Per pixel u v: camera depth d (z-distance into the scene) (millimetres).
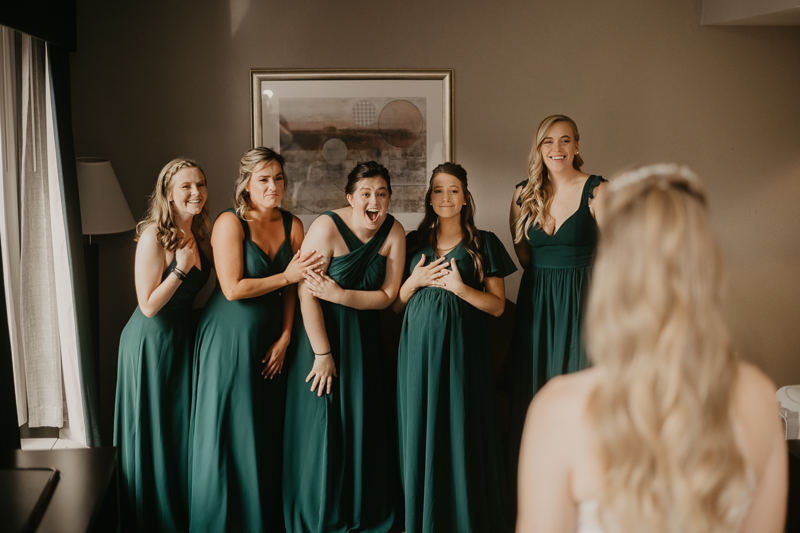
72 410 3119
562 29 3453
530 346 2670
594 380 946
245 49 3389
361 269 2541
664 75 3508
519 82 3469
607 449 856
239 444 2486
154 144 3402
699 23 3496
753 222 3633
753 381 940
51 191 3020
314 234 2494
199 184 2479
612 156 3541
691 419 807
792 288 3680
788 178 3611
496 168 3514
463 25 3424
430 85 3434
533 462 960
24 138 2979
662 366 811
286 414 2611
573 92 3490
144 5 3332
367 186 2443
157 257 2475
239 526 2508
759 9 3178
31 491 1693
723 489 827
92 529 1588
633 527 835
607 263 872
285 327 2662
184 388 2564
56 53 3018
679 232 818
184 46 3367
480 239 2590
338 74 3389
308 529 2557
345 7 3389
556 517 948
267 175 2463
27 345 3090
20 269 3059
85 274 3045
